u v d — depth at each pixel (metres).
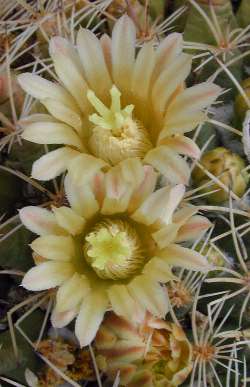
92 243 0.13
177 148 0.12
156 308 0.12
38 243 0.12
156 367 0.13
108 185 0.12
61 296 0.12
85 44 0.13
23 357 0.14
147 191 0.13
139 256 0.13
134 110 0.13
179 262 0.12
